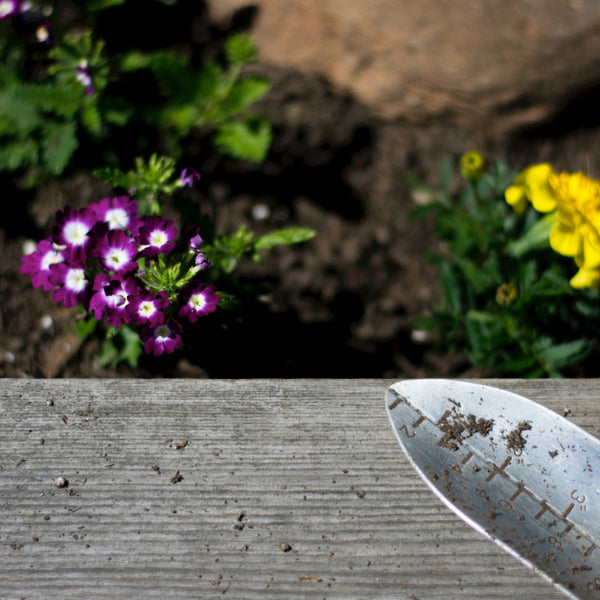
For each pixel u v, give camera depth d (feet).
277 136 3.28
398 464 1.97
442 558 1.89
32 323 2.75
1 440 2.00
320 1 3.14
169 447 1.99
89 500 1.94
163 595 1.87
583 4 2.74
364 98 3.34
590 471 1.91
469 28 2.88
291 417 2.02
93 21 3.13
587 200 2.25
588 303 2.51
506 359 2.55
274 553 1.90
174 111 2.94
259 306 2.56
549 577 1.82
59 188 3.03
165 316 2.22
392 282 3.01
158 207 2.34
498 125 3.24
